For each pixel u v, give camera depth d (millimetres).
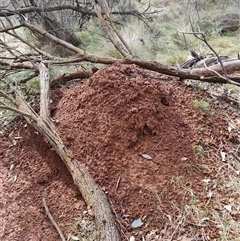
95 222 1847
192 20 4230
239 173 2051
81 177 1998
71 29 4055
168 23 4312
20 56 3020
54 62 2900
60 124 2365
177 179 2002
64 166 2191
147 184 1987
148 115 2188
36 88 3133
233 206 1884
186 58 3537
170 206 1898
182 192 1950
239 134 2287
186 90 2633
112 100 2254
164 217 1857
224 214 1849
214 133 2281
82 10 4066
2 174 2299
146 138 2178
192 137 2229
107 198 1979
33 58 3027
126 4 4449
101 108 2268
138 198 1944
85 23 4422
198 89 2648
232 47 3707
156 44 3865
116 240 1724
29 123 2420
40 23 4016
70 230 1884
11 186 2195
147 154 2113
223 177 2029
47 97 2502
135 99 2229
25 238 1879
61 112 2488
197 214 1853
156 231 1812
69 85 2900
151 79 2555
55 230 1904
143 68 2740
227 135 2275
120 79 2316
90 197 1919
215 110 2461
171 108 2377
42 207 2035
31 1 4008
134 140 2146
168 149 2139
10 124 2729
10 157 2420
